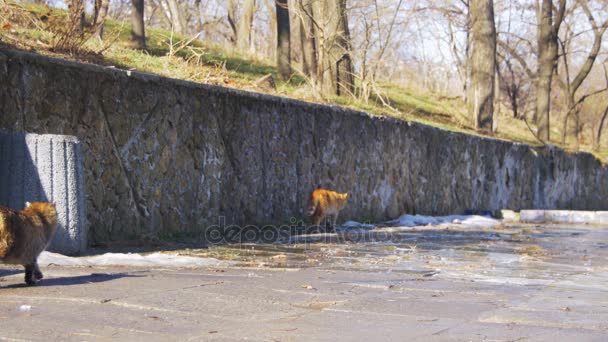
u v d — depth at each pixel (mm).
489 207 25453
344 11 24891
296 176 16297
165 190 12789
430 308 6277
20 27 15430
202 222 13609
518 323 5695
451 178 23016
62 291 6645
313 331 5242
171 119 12945
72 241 9641
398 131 20234
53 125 10875
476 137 24531
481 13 31656
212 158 13891
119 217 11836
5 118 10188
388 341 4949
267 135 15422
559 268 9891
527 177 28453
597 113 62438
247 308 6105
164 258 9312
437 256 11125
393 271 8984
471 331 5332
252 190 14961
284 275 8297
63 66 11023
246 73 24547
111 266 8711
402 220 19234
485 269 9523
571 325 5633
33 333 4992
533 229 19156
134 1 22516
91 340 4848
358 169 18531
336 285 7551
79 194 9773
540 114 38906
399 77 46281
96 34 18469
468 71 50938
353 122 18344
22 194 9484
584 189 34062
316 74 24891
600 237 16375
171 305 6121
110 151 11734
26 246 6672
